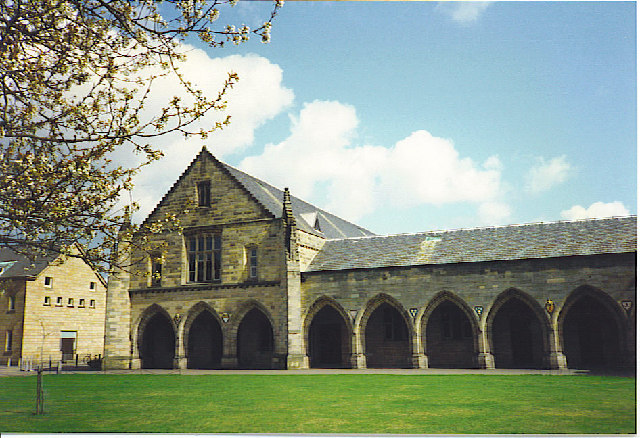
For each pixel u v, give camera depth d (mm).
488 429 15383
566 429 15297
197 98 13414
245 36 13336
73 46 13109
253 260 42375
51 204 13234
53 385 29406
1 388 28016
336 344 43250
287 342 38875
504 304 38750
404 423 16312
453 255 38375
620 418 16875
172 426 16344
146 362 45406
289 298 39500
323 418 17328
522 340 38281
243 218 42750
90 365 45062
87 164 13164
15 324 56375
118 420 17484
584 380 27234
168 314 43812
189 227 44438
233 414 18344
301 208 51562
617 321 33000
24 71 13086
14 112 13508
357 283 39750
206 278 43719
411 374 32688
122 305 44625
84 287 63625
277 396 22906
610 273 33312
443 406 19422
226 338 41594
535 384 25766
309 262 43188
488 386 25266
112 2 12867
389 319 41594
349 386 26359
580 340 36625
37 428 16297
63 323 60281
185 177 45594
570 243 35625
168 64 13578
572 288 34094
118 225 14297
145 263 45156
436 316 40562
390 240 43219
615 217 36969
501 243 38188
